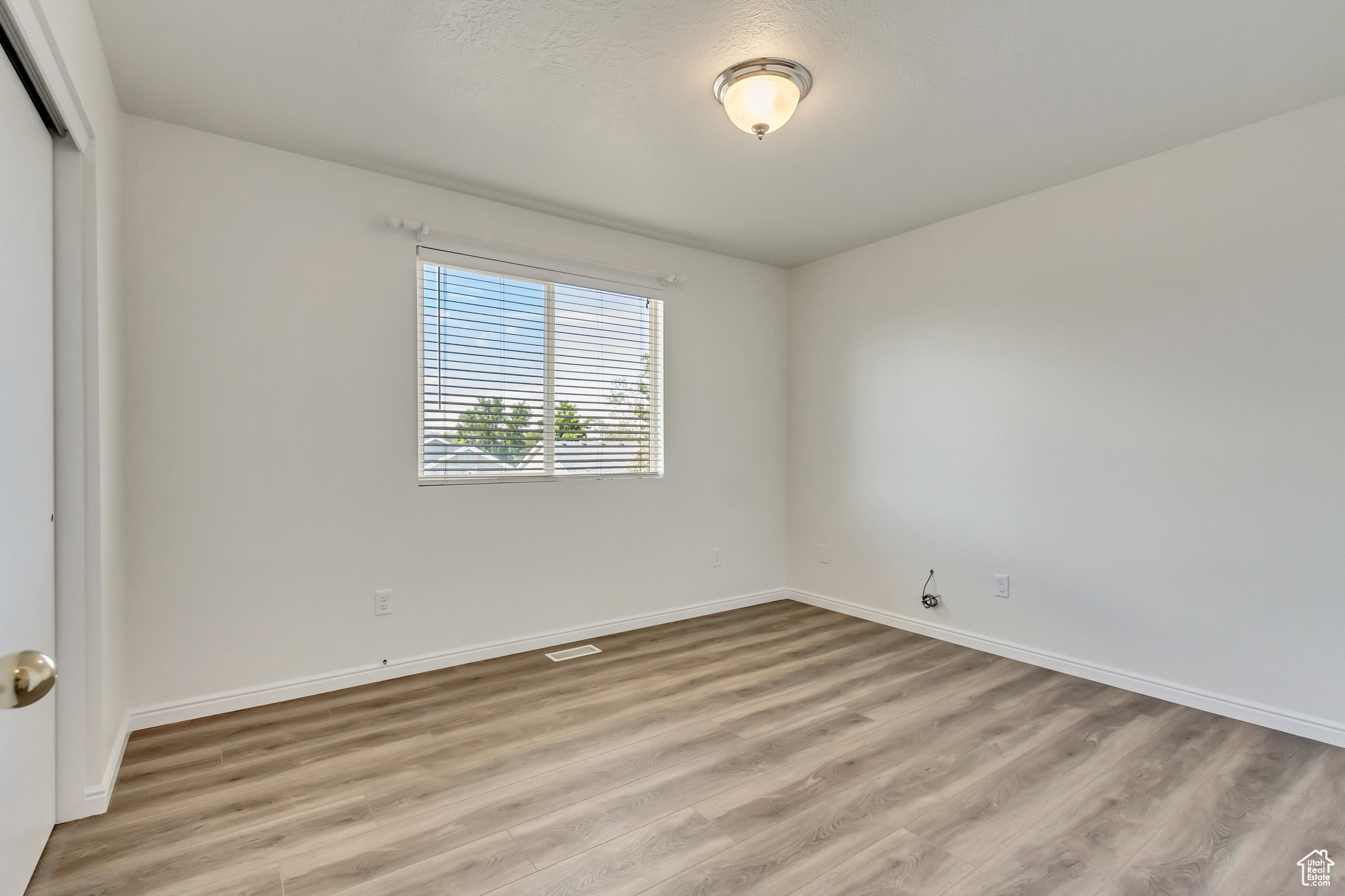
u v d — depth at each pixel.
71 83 1.54
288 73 2.13
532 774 2.06
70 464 1.77
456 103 2.32
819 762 2.14
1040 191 3.10
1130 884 1.54
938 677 2.95
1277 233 2.38
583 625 3.53
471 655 3.13
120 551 2.22
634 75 2.15
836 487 4.16
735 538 4.22
